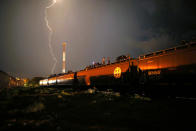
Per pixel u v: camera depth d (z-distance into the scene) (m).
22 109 8.46
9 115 7.23
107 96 14.27
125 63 17.89
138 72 15.68
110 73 20.28
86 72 27.08
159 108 8.97
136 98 13.01
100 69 22.91
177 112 7.93
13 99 11.49
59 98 12.80
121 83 17.86
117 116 7.15
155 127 5.52
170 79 12.32
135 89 16.12
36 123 5.92
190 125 5.73
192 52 10.94
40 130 5.13
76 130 5.18
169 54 12.79
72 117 7.00
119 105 10.01
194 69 10.55
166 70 12.74
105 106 9.77
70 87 32.91
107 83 20.59
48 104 10.33
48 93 17.41
